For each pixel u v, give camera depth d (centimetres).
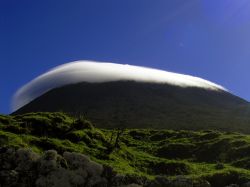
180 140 9144
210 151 7931
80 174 4956
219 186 5381
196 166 6631
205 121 17088
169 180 5062
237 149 7600
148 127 16550
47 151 5041
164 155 8044
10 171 4747
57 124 6700
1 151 4959
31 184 4759
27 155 4941
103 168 5078
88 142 6469
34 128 6362
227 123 16500
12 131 6003
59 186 4803
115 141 7200
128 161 6294
